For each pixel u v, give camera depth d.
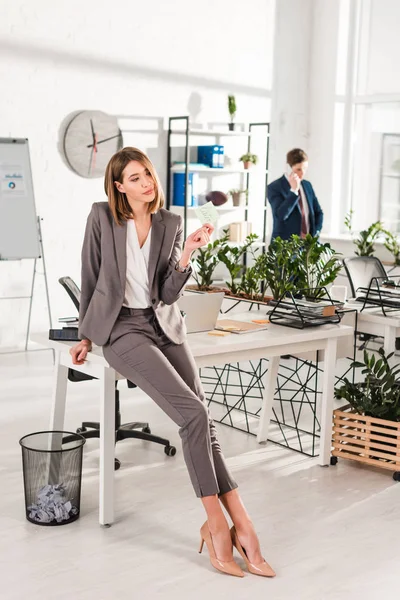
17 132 6.26
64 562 2.83
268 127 7.52
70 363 3.33
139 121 6.88
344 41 7.92
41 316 6.54
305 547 2.98
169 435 4.30
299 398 5.09
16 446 4.09
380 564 2.86
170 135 7.09
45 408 4.80
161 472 3.75
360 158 8.11
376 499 3.48
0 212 5.92
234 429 4.45
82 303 3.10
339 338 4.11
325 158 8.10
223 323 3.79
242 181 7.72
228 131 7.34
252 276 4.70
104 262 3.00
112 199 2.96
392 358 6.24
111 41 6.62
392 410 3.79
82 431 4.14
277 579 2.74
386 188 7.90
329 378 3.83
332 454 3.91
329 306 3.89
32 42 6.23
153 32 6.85
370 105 7.97
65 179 6.53
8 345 6.41
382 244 7.37
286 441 4.24
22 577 2.71
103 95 6.64
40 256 6.11
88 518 3.21
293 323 3.83
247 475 3.73
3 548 2.92
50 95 6.37
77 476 3.18
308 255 4.70
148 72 6.87
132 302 3.03
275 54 7.76
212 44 7.25
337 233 8.23
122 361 2.97
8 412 4.70
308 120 8.18
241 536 2.82
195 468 2.81
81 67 6.49
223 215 7.64
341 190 8.22
